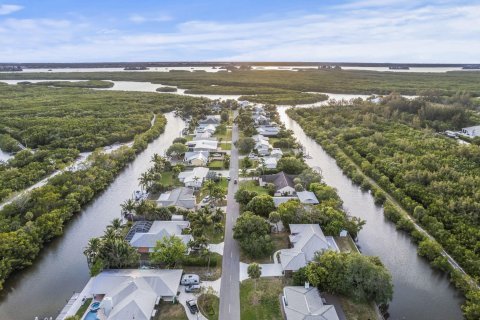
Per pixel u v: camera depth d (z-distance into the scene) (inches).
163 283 3698.3
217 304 3587.6
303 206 5162.4
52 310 3656.5
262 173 6934.1
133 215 5310.0
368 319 3412.9
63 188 5905.5
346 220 4953.3
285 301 3494.1
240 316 3430.1
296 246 4328.3
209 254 4335.6
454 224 4872.0
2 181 6299.2
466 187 5885.8
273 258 4357.8
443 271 4224.9
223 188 6407.5
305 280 3752.5
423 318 3560.5
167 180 6820.9
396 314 3612.2
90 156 7805.1
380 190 6117.1
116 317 3225.9
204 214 4852.4
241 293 3747.5
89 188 6117.1
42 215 5027.1
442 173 6505.9
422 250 4488.2
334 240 4672.7
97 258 3991.1
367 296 3565.5
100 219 5497.1
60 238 4982.8
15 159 7682.1
